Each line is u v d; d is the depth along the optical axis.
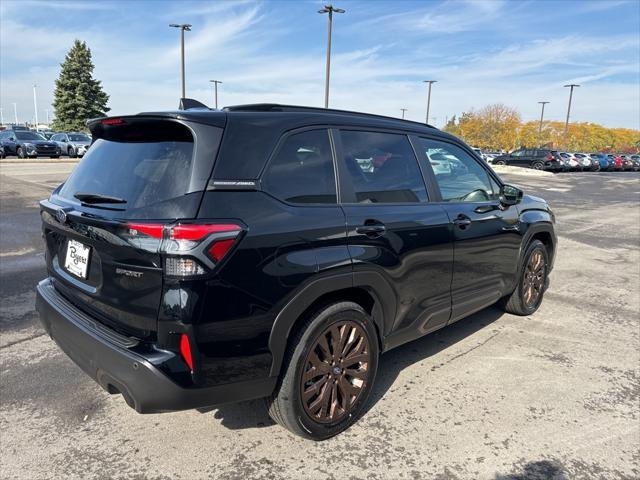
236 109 2.82
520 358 4.02
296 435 2.88
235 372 2.41
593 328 4.72
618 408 3.28
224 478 2.55
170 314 2.23
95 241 2.51
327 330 2.78
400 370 3.78
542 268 5.10
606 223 12.02
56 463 2.64
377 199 3.11
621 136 119.31
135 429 2.96
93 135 3.21
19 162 26.84
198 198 2.29
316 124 2.90
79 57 56.09
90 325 2.59
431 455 2.75
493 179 4.34
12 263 6.60
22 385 3.44
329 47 29.47
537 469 2.65
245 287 2.36
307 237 2.61
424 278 3.38
